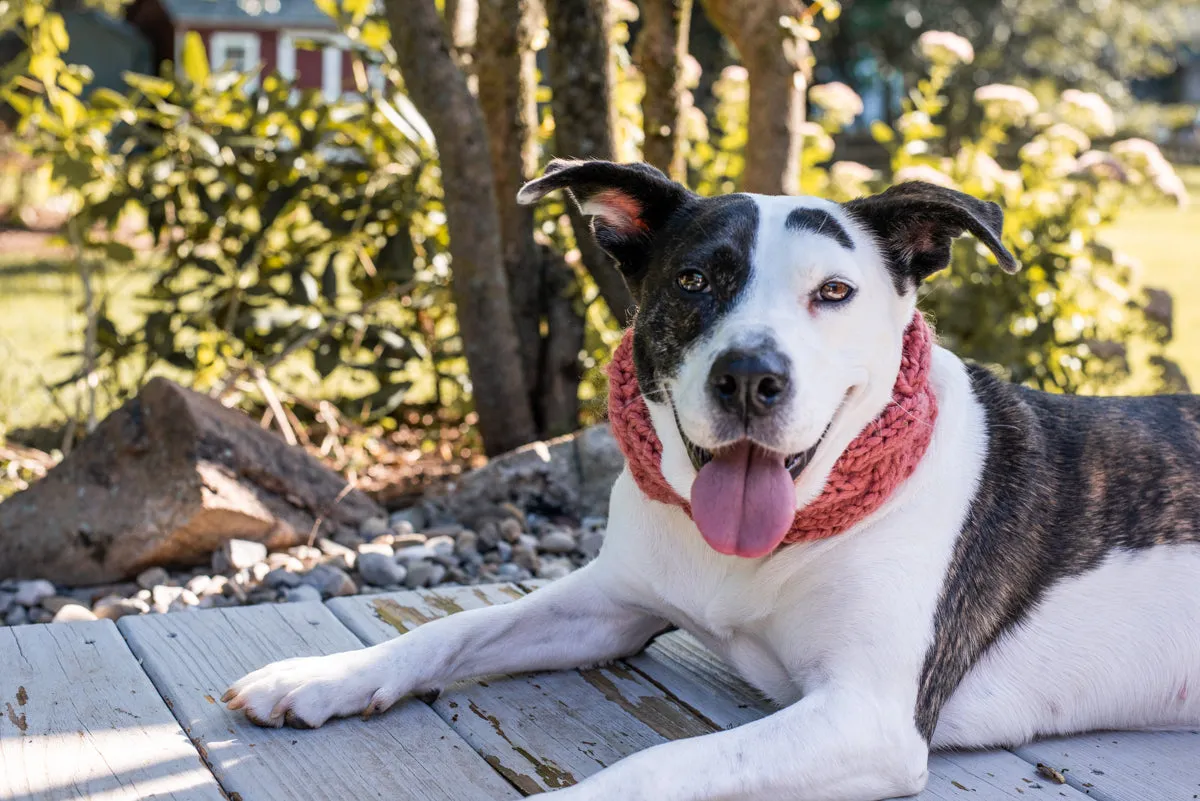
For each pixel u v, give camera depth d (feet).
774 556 3.31
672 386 3.27
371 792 3.07
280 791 3.05
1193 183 35.45
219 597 4.49
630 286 3.61
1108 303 7.19
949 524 3.32
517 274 6.09
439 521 5.30
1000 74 39.09
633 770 2.94
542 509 5.34
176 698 3.44
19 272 13.39
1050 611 3.44
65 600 4.47
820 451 3.19
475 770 3.17
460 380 7.06
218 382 6.46
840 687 3.14
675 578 3.51
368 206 6.59
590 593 3.70
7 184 15.85
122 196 6.43
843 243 3.25
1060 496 3.49
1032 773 3.30
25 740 3.19
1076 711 3.47
